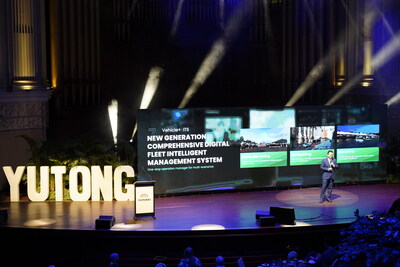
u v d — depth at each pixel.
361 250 4.40
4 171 13.62
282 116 14.68
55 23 16.47
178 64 19.09
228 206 13.16
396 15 17.77
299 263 7.25
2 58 14.88
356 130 15.23
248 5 18.98
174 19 18.84
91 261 10.95
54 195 13.89
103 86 18.53
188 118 14.15
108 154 14.14
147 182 11.95
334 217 11.98
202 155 14.32
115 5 18.39
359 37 18.38
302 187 15.17
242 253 11.08
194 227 11.27
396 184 15.66
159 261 10.86
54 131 16.64
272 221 11.30
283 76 19.03
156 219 11.95
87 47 17.17
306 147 14.91
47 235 11.14
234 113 14.41
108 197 13.52
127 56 18.78
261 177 14.74
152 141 14.00
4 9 14.89
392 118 17.98
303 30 18.78
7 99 14.94
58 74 16.66
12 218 12.02
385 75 18.02
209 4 18.88
